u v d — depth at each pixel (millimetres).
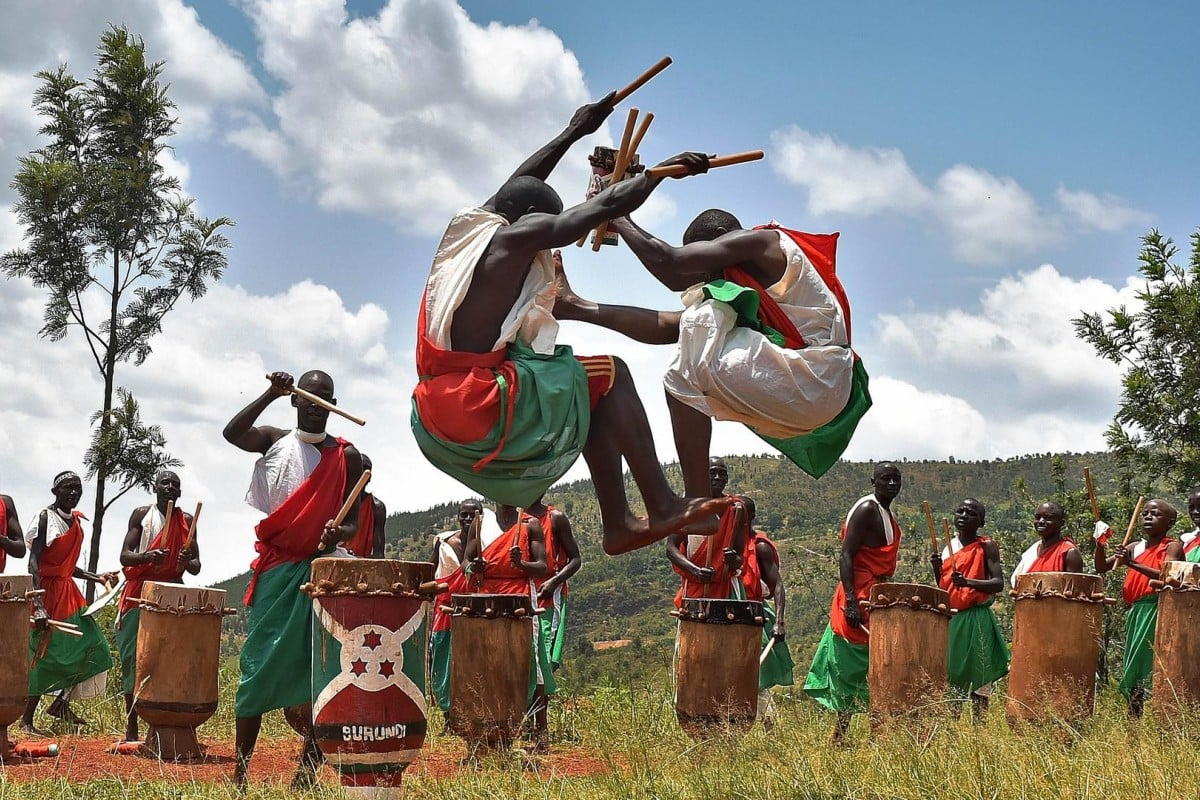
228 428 7980
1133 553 12086
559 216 5168
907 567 19922
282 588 7824
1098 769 6859
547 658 10234
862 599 10664
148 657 9047
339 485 7941
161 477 10969
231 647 18250
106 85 17891
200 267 18078
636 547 5469
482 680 8711
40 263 17422
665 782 7168
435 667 11328
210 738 10875
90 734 11188
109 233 17562
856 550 10820
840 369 5617
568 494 97938
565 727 11094
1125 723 9375
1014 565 16953
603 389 5398
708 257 5688
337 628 6656
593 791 7324
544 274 5328
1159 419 15266
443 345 5152
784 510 86312
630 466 5414
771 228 5828
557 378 5160
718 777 7137
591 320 5758
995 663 11383
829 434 5863
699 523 5371
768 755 7961
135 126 17969
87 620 11328
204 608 9125
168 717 9047
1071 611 9383
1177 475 15273
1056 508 11742
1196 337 15219
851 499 89062
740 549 10906
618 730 9859
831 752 7715
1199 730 8141
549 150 5652
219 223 18188
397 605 6711
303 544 7828
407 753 6727
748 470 100688
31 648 10844
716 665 8828
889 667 9328
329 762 6684
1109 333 15766
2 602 8664
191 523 10805
